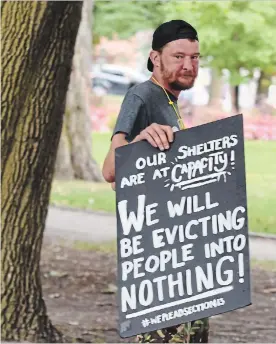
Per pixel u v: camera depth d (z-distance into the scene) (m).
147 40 41.12
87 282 18.59
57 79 13.55
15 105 13.49
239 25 26.30
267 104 35.50
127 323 7.40
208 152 7.38
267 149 28.73
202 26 25.98
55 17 13.26
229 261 7.38
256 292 17.19
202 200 7.39
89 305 17.23
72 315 16.36
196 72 8.05
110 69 42.06
